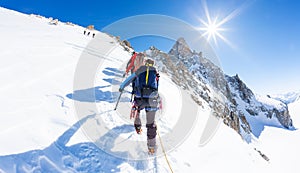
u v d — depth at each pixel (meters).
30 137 2.98
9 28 14.47
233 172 4.30
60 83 5.49
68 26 35.88
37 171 2.46
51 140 3.08
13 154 2.55
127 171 3.05
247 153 7.65
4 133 2.90
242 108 107.56
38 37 12.87
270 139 82.81
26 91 4.51
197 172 3.71
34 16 39.25
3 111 3.48
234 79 122.44
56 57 8.15
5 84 4.60
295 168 38.22
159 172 3.28
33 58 7.23
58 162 2.73
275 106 121.25
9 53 7.12
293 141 77.44
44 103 4.14
